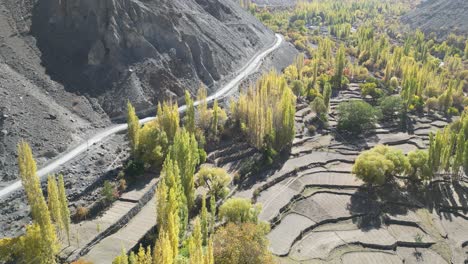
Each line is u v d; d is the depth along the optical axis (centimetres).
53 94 10538
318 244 8525
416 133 14138
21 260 5947
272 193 9919
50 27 12181
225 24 18262
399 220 9475
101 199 8100
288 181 10531
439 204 10288
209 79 13875
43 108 9712
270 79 13212
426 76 17650
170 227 5906
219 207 8375
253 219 7944
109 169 8956
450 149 10931
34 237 5900
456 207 10212
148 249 5269
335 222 9262
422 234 9169
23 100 9588
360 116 13525
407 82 15362
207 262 5322
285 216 9256
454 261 8450
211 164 10394
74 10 12294
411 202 10181
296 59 18988
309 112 14575
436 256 8556
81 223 7569
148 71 12231
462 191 10844
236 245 6494
